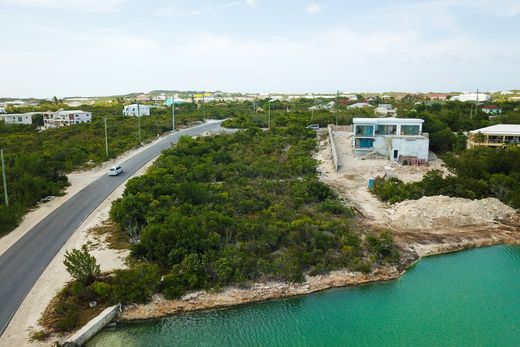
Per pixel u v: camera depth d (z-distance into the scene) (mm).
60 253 35031
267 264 32781
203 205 43062
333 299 31172
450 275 35469
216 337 26625
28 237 38281
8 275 31375
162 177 50625
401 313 29625
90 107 157750
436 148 77438
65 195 51281
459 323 28688
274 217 41250
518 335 27516
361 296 31750
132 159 71625
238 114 131125
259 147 74438
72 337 24875
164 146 82562
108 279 30531
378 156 72062
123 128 95562
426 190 52219
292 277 32344
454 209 46875
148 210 39688
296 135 86750
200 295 30047
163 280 30141
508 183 53719
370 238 37812
